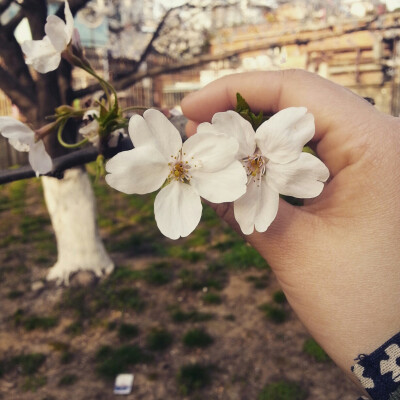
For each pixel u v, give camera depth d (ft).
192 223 2.63
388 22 22.59
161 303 17.58
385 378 3.04
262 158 2.70
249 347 14.88
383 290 3.32
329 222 3.59
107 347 14.96
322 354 14.11
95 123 3.66
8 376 13.88
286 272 3.69
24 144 3.62
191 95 3.95
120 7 22.04
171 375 13.75
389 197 3.35
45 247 22.95
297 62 36.40
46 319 16.57
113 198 31.24
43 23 11.69
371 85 38.40
